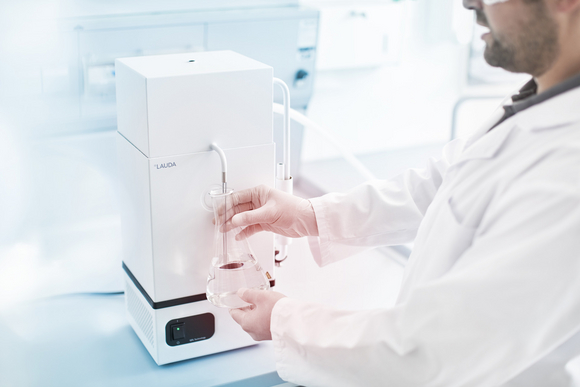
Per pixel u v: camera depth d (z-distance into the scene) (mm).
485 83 2615
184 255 992
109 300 1281
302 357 893
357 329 842
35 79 1574
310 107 2350
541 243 690
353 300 1255
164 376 1002
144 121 910
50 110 1614
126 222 1090
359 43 2250
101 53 1610
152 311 1008
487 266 721
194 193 970
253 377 1010
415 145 2666
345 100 2398
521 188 732
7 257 1477
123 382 981
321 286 1308
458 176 867
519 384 854
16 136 1596
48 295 1288
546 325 708
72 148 1681
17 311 1213
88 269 1430
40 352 1063
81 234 1647
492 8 758
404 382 810
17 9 1494
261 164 1031
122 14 1656
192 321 1031
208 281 976
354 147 2529
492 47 801
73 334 1133
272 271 1127
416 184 1166
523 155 783
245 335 1087
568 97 763
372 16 2230
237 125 980
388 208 1144
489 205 798
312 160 2486
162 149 923
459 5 2367
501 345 729
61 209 1700
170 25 1663
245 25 1769
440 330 755
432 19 2381
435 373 782
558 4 718
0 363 1021
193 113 931
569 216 685
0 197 1605
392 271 1412
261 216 1021
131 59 1029
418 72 2479
